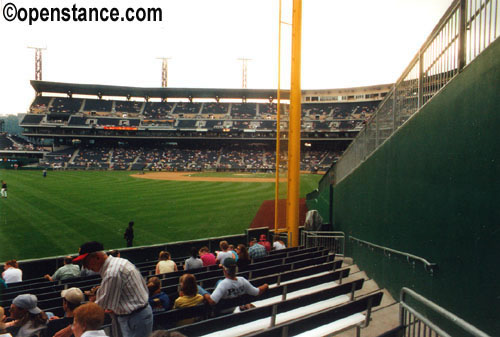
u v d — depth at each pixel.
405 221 6.01
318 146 74.88
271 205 24.19
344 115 70.25
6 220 18.52
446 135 4.50
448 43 4.91
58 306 5.80
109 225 17.67
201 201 25.89
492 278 3.44
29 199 25.77
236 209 22.61
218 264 8.04
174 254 11.79
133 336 3.21
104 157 67.94
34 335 3.96
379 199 7.79
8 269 8.07
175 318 4.04
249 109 74.94
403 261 5.98
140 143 76.38
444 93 4.59
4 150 68.50
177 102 77.25
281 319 4.75
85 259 3.07
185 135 70.62
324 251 9.44
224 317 3.69
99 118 69.88
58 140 73.00
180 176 50.91
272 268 6.89
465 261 3.99
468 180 3.93
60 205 23.39
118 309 3.14
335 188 16.08
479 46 4.04
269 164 66.81
